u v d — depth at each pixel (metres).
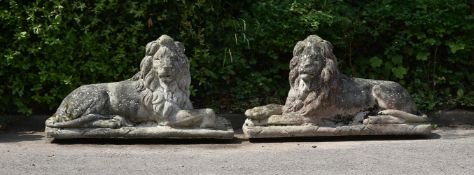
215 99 9.43
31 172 6.21
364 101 8.05
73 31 8.78
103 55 8.89
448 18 9.57
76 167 6.43
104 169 6.36
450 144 7.50
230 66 9.42
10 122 8.79
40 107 9.12
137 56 9.02
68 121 7.60
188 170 6.32
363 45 10.05
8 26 8.68
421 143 7.60
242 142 7.88
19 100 8.84
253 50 9.69
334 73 7.95
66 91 8.87
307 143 7.77
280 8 9.69
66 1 8.68
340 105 7.96
